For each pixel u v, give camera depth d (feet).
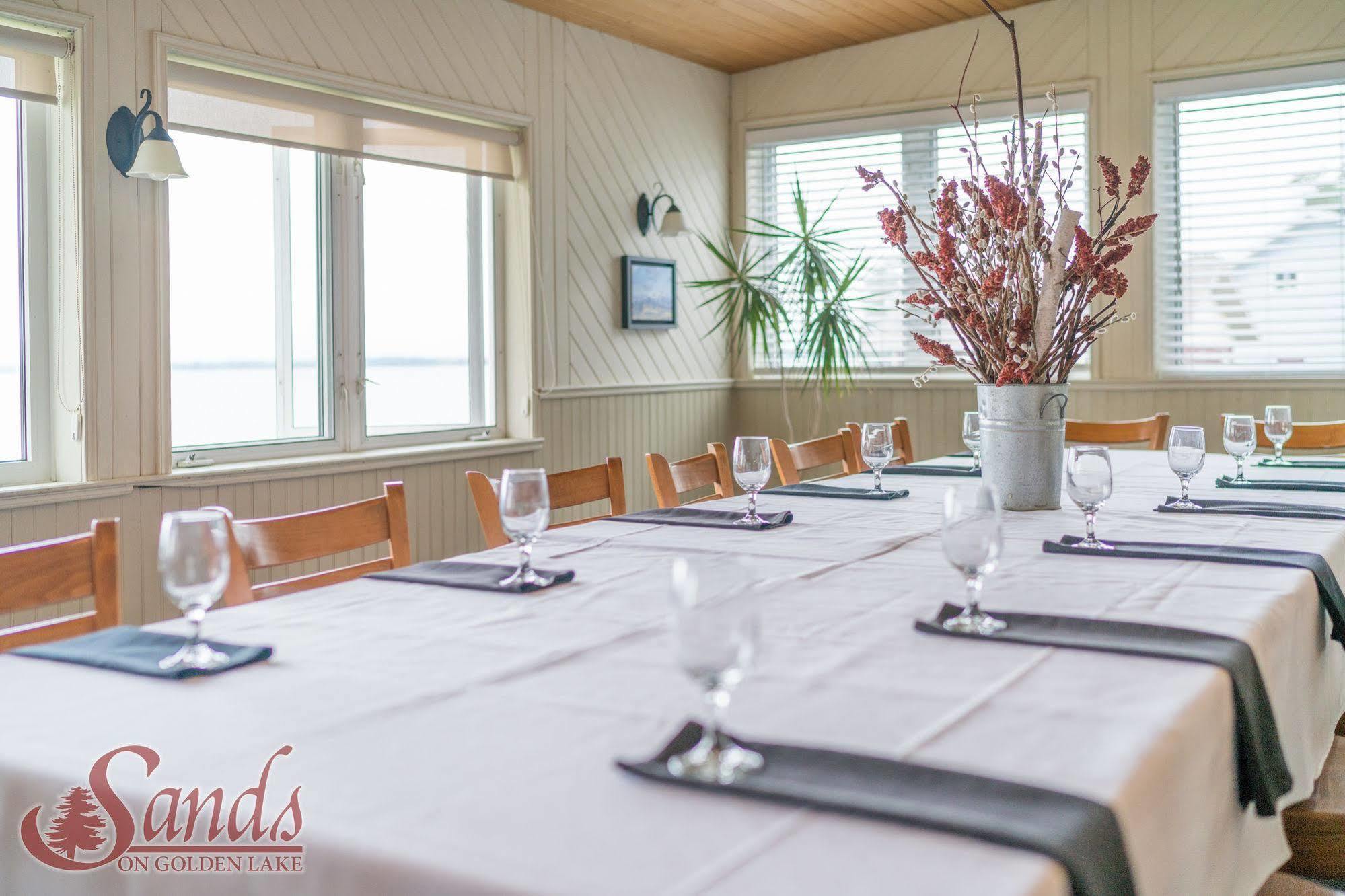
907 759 3.15
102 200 11.55
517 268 16.87
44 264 11.57
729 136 21.21
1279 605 5.00
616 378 18.62
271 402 13.88
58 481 11.73
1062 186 7.87
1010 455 8.07
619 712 3.61
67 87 11.36
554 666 4.17
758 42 19.10
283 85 13.35
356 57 14.07
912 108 19.17
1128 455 12.22
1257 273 16.79
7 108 11.28
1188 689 3.77
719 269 21.06
